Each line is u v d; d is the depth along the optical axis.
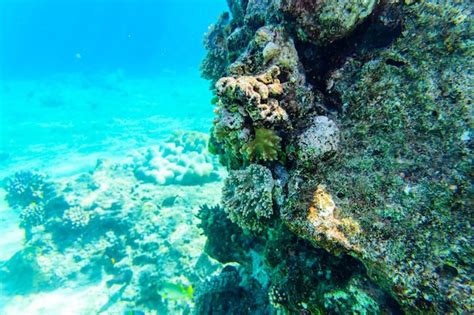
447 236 1.83
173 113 22.39
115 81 35.88
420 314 1.71
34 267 7.53
